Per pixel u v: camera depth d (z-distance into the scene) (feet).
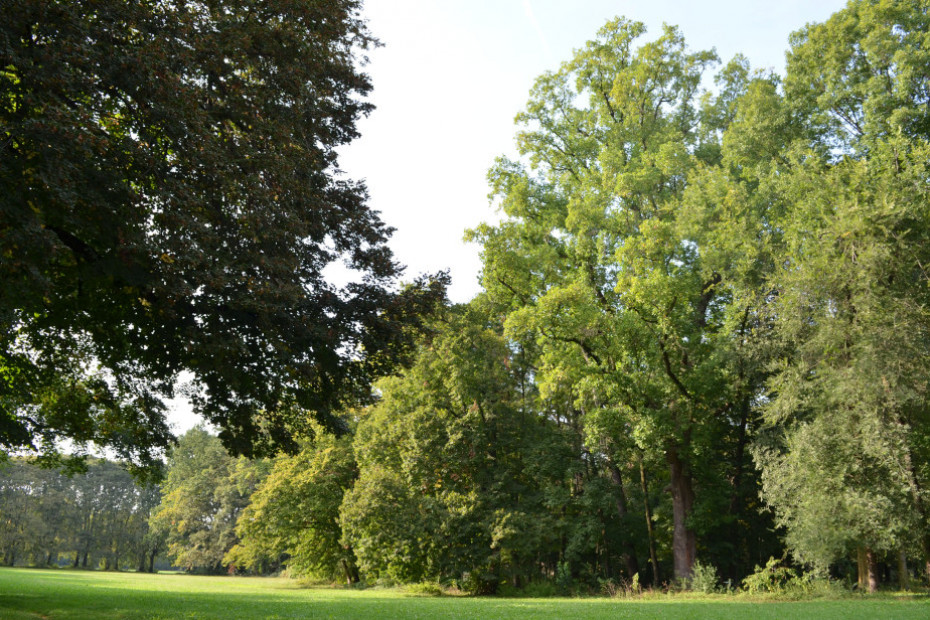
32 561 307.37
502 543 114.52
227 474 299.79
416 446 123.13
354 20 62.64
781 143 102.89
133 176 41.45
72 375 64.44
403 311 58.95
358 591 130.52
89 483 339.57
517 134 123.34
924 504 80.69
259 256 46.42
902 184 84.02
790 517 90.17
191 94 41.24
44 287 36.29
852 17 98.84
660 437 97.81
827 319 84.53
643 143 115.55
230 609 58.44
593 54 118.62
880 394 78.95
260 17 50.37
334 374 56.65
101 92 40.40
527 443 128.16
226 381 52.75
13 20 35.96
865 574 98.78
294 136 52.31
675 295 97.96
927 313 80.43
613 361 107.24
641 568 137.18
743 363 96.68
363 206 60.95
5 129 34.19
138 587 123.85
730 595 91.15
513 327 104.53
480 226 116.88
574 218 106.63
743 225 95.40
